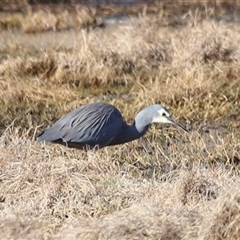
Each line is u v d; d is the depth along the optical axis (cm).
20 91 2931
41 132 2472
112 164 2211
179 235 1697
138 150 2478
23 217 1772
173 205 1842
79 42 3419
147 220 1705
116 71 3158
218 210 1722
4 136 2292
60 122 2266
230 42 3294
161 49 3269
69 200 1956
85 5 4459
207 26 3353
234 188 1802
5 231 1711
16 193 1992
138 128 2325
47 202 1934
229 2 4447
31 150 2184
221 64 3177
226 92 2977
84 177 2064
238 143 2483
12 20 4041
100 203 1953
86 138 2247
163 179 2191
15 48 3550
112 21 4084
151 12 4256
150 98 2880
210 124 2717
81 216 1862
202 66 3131
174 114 2788
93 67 3125
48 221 1797
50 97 2945
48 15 4075
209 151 2430
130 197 1995
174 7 4366
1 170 2073
